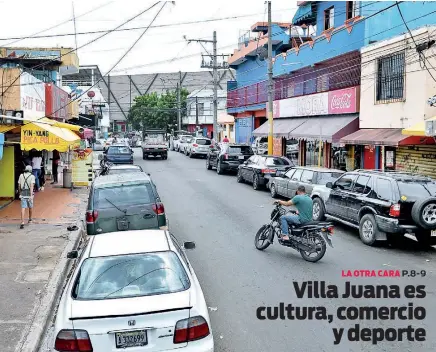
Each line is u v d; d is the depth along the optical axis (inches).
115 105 3767.2
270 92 1085.1
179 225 574.6
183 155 1868.8
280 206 450.3
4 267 405.4
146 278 225.5
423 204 433.7
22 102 652.7
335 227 571.8
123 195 431.8
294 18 1258.0
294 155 1311.5
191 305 205.0
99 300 210.8
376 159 834.2
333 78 991.0
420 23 749.3
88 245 255.8
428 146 682.2
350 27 917.8
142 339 195.6
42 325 289.3
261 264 409.4
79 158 908.6
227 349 251.4
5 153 719.7
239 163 1125.7
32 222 587.2
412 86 697.0
